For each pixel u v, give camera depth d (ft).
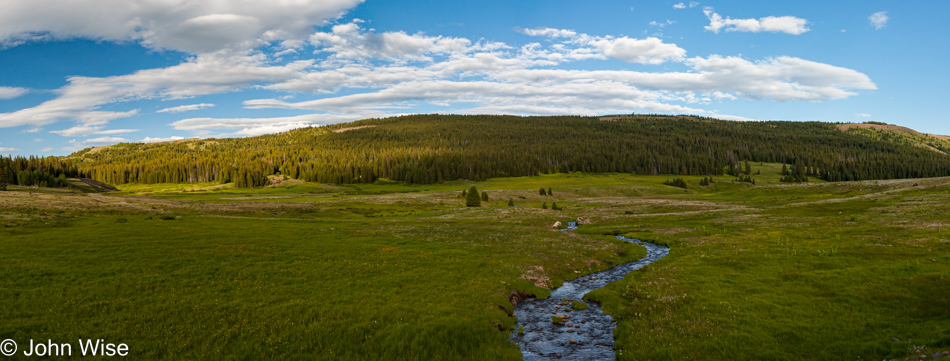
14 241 132.16
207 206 305.12
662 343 64.69
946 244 116.78
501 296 93.25
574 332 75.72
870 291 80.18
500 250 147.84
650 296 91.04
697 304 81.56
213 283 95.71
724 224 211.82
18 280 90.63
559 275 121.49
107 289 87.97
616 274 124.67
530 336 73.97
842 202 274.98
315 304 82.79
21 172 533.14
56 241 134.62
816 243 138.51
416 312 79.10
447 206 403.13
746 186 646.33
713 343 61.93
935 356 46.39
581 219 279.49
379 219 281.74
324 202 398.01
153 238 147.64
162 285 92.63
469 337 68.90
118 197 362.74
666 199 449.06
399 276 106.42
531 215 314.55
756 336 63.31
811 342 59.72
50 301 79.51
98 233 153.48
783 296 82.53
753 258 121.90
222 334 67.26
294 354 61.11
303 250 136.56
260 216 284.20
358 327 70.95
